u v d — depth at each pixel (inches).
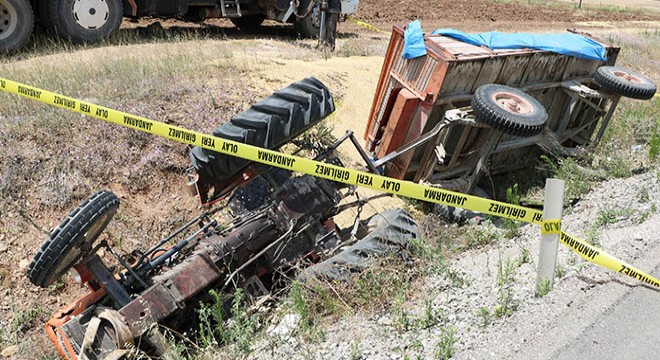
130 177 253.3
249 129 193.6
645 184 270.5
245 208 222.2
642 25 984.3
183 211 254.4
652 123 378.0
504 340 156.2
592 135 346.3
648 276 178.5
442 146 257.6
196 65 340.5
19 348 198.8
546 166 319.9
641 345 154.3
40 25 404.8
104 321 159.6
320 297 186.7
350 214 274.8
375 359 154.4
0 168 234.8
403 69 277.3
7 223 224.1
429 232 252.8
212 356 165.8
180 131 187.9
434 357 151.0
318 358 158.9
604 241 211.2
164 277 176.1
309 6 495.5
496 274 198.5
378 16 725.9
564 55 294.2
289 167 188.1
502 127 241.3
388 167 286.2
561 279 184.2
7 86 206.2
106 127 263.6
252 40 474.9
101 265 170.1
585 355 149.9
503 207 199.2
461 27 726.5
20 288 213.5
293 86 204.7
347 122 330.3
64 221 157.6
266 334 177.6
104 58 346.6
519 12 935.7
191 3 460.1
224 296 188.2
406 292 189.8
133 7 424.8
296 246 208.4
